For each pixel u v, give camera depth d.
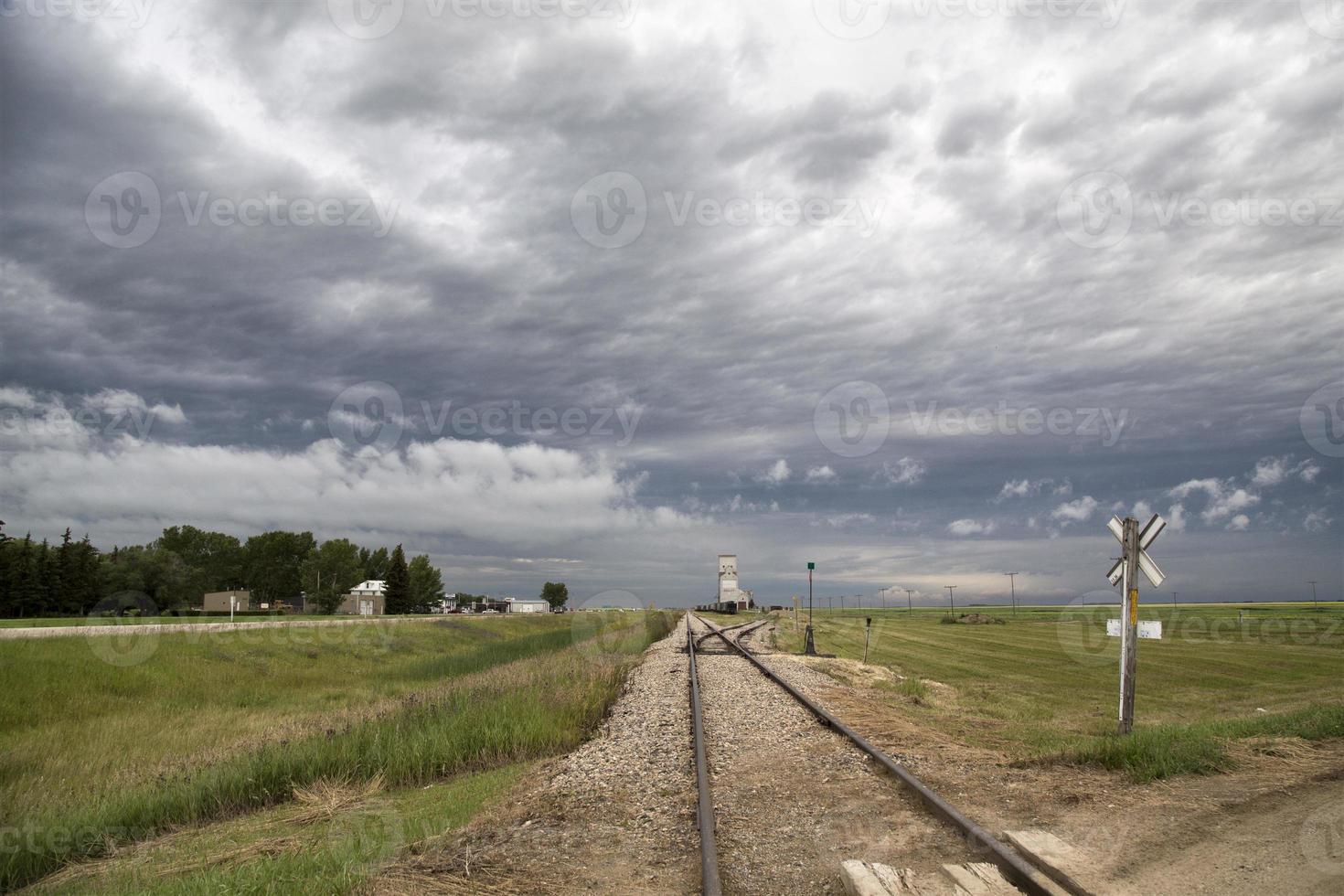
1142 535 12.02
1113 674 27.08
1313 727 10.62
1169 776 8.48
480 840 6.98
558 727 13.23
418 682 32.06
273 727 19.14
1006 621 71.56
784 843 6.73
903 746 10.88
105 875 8.08
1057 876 5.57
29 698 23.64
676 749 11.07
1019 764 9.40
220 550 115.19
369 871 6.14
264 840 8.32
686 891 5.74
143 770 14.70
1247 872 5.44
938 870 5.87
